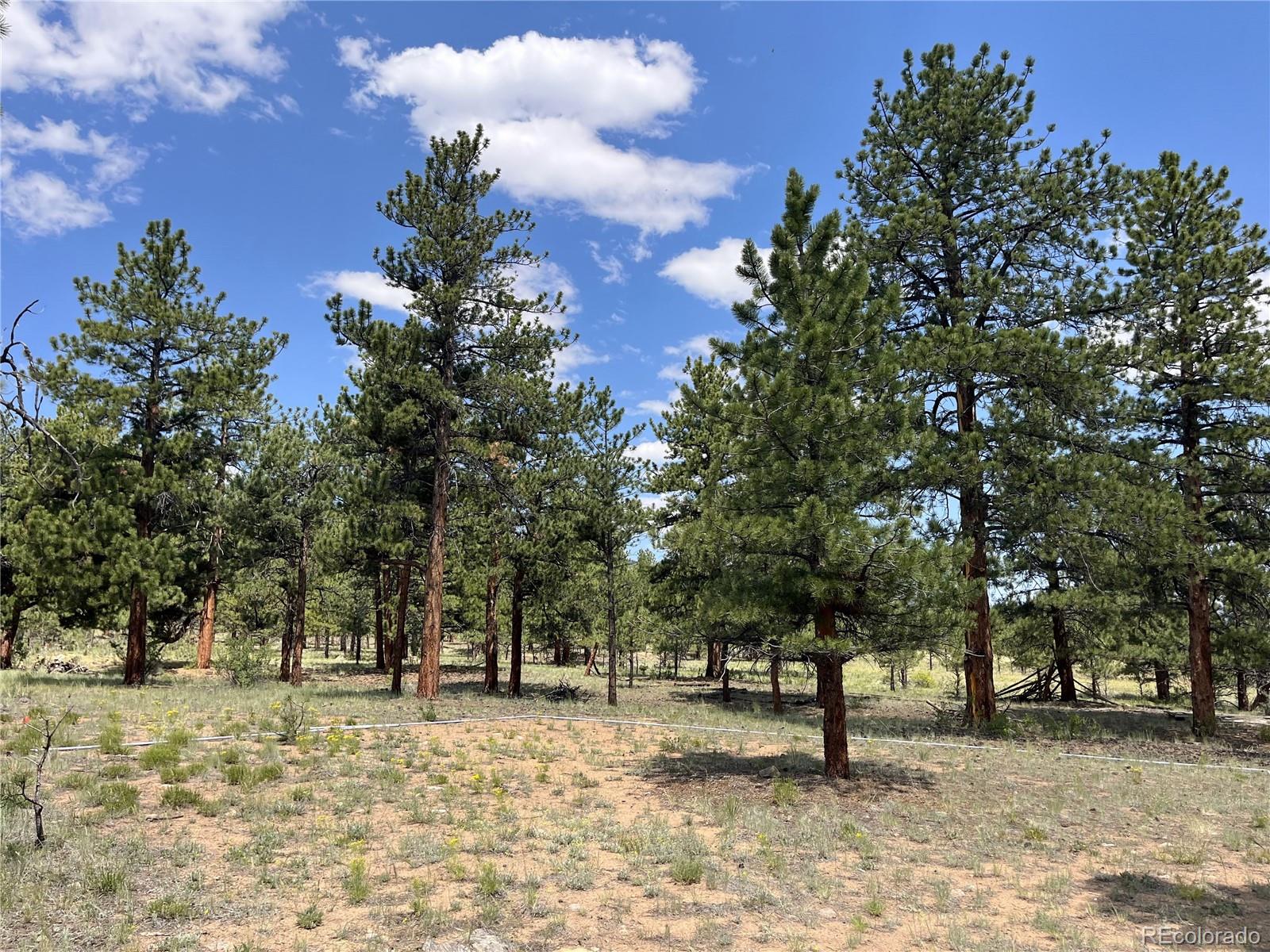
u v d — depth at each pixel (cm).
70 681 2172
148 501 2262
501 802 933
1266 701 2838
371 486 2198
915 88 2012
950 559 1067
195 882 605
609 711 2053
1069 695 2786
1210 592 2006
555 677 3728
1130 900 685
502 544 2442
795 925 603
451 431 2269
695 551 1238
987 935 593
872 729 1814
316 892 609
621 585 2488
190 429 2431
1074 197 1827
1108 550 1770
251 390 2555
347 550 2220
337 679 3156
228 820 783
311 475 2695
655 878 695
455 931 550
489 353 2295
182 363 2380
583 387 2512
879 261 1917
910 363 1628
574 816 898
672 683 3600
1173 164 2059
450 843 746
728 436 1335
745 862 757
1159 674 3131
